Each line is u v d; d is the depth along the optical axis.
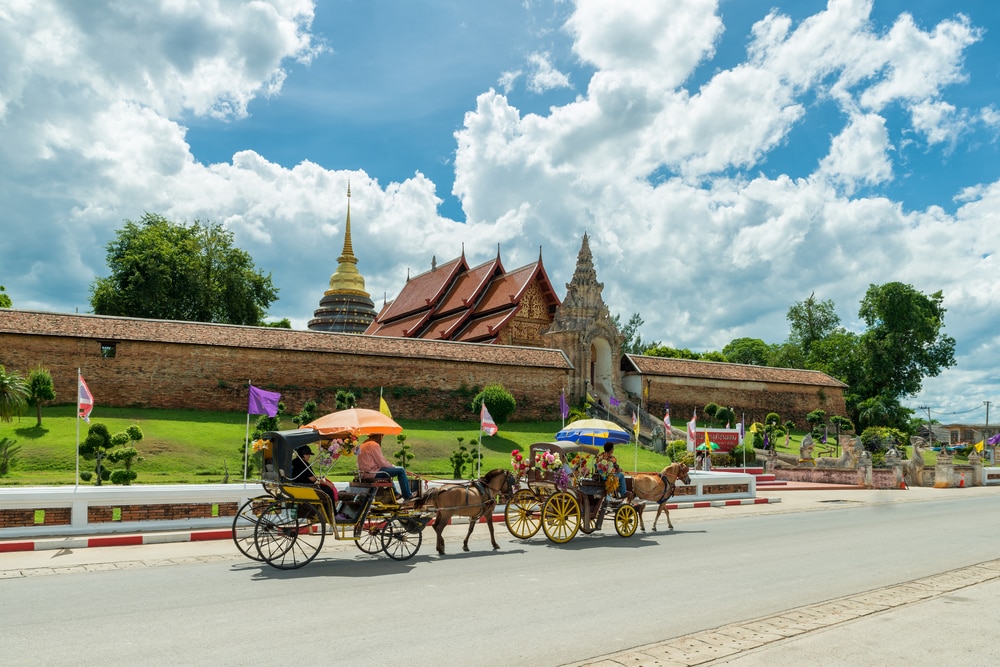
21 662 6.81
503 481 14.86
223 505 17.28
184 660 6.92
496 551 14.48
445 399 47.88
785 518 21.80
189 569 11.97
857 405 70.88
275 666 6.78
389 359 46.41
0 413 30.25
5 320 37.19
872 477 38.25
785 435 58.06
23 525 15.23
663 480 18.06
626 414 55.66
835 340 85.44
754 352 102.62
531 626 8.31
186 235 65.75
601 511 16.36
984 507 26.19
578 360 58.28
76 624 8.19
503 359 50.50
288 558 13.34
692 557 13.65
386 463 13.57
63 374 37.78
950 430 105.75
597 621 8.59
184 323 42.00
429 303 71.56
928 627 8.35
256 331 43.50
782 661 7.07
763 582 11.14
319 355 44.28
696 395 60.16
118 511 16.09
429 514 13.58
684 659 7.11
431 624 8.34
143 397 39.31
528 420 50.66
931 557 13.90
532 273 64.19
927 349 80.38
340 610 8.98
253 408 23.02
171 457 31.12
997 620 8.69
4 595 9.74
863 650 7.45
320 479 12.67
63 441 30.91
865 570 12.35
